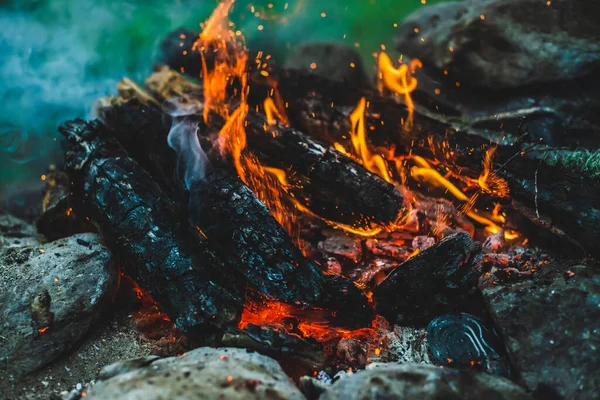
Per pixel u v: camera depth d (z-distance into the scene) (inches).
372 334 54.2
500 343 52.6
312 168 59.1
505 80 65.1
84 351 53.5
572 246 56.6
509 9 65.3
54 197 61.3
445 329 53.2
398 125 62.3
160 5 88.3
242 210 54.8
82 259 55.6
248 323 53.4
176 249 53.7
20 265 55.6
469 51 66.1
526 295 53.2
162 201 55.8
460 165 60.4
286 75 66.1
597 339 50.8
